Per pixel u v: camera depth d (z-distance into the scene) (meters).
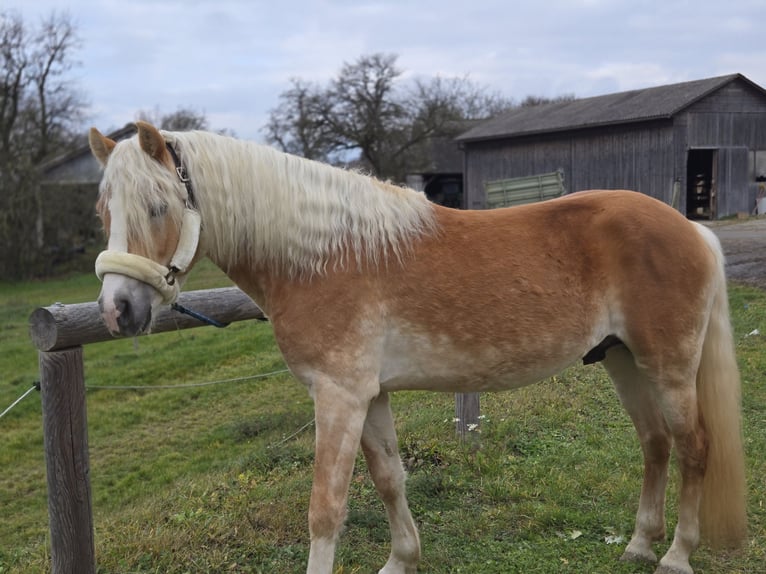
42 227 24.17
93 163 29.62
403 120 34.06
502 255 2.42
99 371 8.68
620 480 3.58
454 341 2.37
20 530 4.53
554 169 23.69
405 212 2.41
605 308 2.54
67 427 2.52
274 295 2.37
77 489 2.56
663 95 21.59
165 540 3.02
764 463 3.71
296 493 3.58
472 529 3.17
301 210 2.32
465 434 4.26
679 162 19.84
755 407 4.68
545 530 3.17
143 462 5.69
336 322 2.26
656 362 2.54
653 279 2.48
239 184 2.31
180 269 2.18
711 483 2.66
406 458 4.05
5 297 19.31
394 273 2.34
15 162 24.56
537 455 4.04
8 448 6.24
